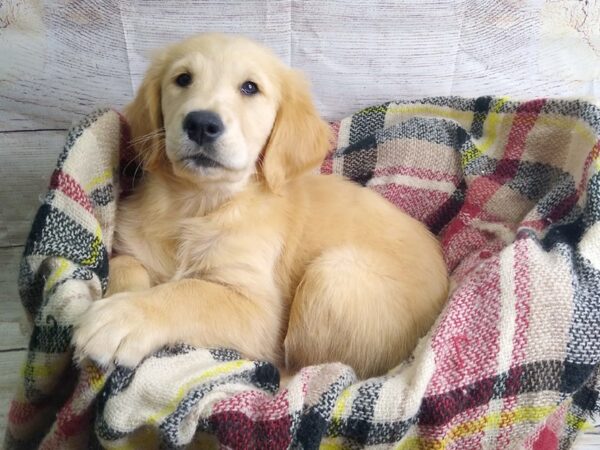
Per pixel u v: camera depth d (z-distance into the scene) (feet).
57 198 1.04
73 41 1.44
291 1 1.49
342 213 1.36
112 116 1.21
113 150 1.20
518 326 0.98
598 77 1.61
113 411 0.83
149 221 1.28
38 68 1.45
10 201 1.55
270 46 1.54
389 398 0.89
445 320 1.01
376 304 1.23
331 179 1.46
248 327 1.14
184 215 1.28
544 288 1.00
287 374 1.23
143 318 0.97
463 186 1.48
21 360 1.55
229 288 1.18
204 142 1.09
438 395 0.92
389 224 1.37
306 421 0.86
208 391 0.84
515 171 1.41
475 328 1.00
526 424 0.97
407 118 1.57
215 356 1.02
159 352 0.98
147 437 0.90
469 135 1.47
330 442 0.89
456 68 1.59
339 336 1.22
